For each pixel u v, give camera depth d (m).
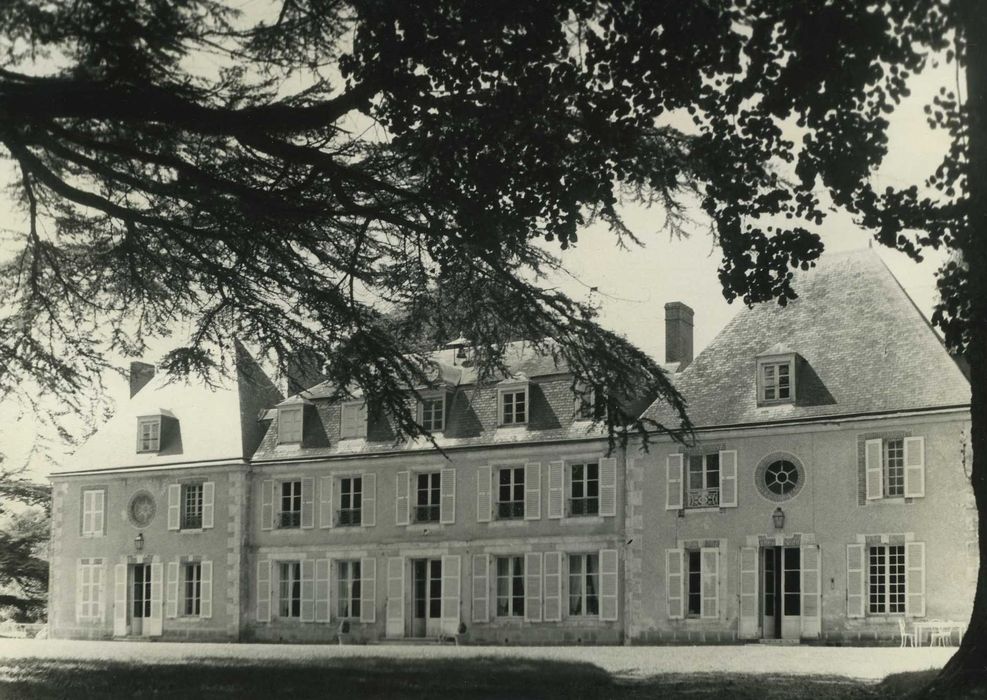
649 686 17.55
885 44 13.38
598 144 13.88
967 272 14.30
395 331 16.97
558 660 23.36
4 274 16.62
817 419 29.80
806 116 13.99
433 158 14.09
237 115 12.70
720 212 14.66
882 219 14.38
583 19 13.45
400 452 37.09
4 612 47.53
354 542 37.59
